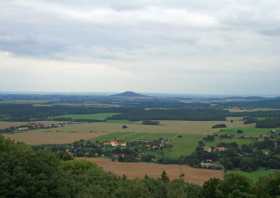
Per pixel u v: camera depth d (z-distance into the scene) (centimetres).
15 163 5278
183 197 7369
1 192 4878
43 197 5047
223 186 7075
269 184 7388
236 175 7219
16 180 5009
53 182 5266
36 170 5331
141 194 7138
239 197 6775
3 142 6488
